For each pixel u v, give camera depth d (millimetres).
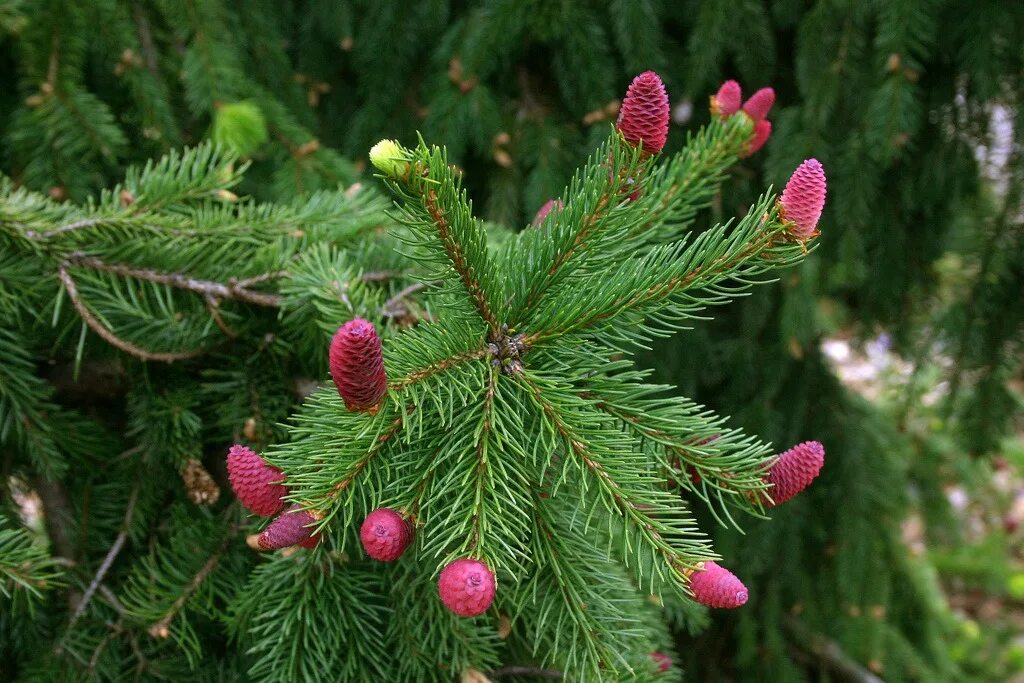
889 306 1309
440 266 675
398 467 614
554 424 621
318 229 814
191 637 770
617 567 696
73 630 769
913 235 1275
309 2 1148
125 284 791
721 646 1467
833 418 1389
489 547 586
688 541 607
